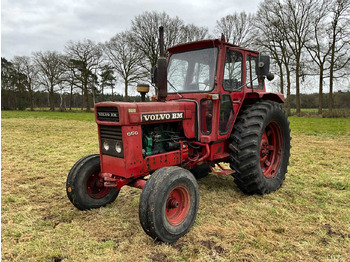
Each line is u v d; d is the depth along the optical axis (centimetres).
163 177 267
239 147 365
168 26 2672
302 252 248
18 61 4372
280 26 2247
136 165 292
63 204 366
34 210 348
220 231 287
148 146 306
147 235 281
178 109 326
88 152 743
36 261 240
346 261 235
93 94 3838
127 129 282
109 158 304
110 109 289
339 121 1748
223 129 363
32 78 4416
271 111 398
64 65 3609
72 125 1677
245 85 395
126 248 259
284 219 313
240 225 301
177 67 384
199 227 298
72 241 270
